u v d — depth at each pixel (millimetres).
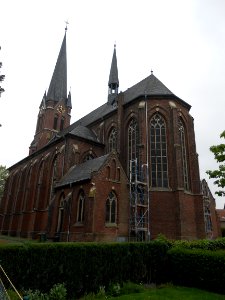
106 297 11609
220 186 23875
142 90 38562
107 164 27859
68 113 62469
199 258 13625
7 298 8359
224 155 23484
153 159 32156
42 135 57375
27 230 41656
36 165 45438
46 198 38688
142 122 32969
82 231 25266
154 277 15062
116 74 52875
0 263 10094
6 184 57844
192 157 33531
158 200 29734
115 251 13695
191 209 30453
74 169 34469
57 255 11594
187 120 35500
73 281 11805
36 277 10836
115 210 27203
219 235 45250
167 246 16109
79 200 27672
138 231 27500
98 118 43031
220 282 12477
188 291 12484
